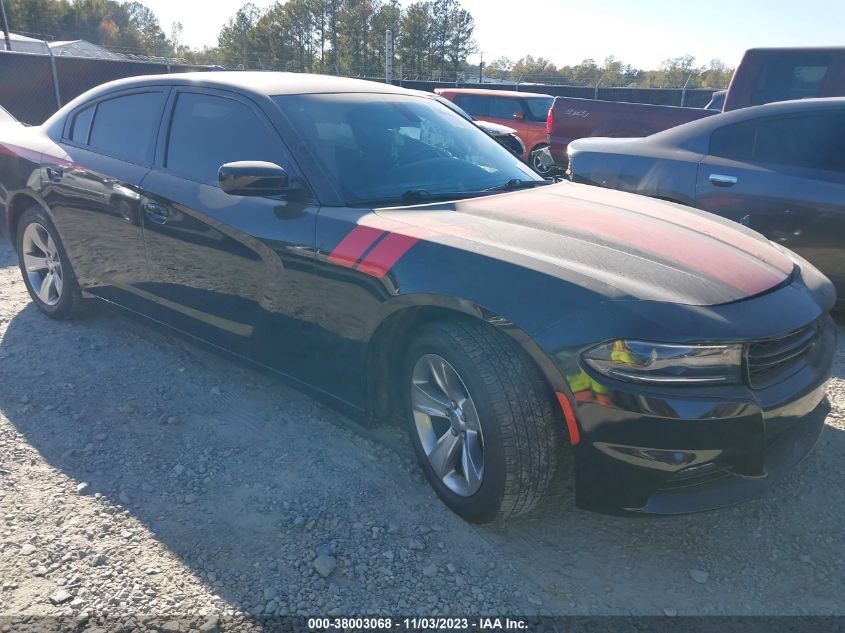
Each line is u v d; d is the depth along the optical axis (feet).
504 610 7.25
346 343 9.25
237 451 10.06
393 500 8.98
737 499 7.52
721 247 8.80
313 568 7.73
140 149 12.39
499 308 7.55
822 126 15.61
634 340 6.95
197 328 11.66
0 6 108.47
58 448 10.03
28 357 13.01
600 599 7.47
